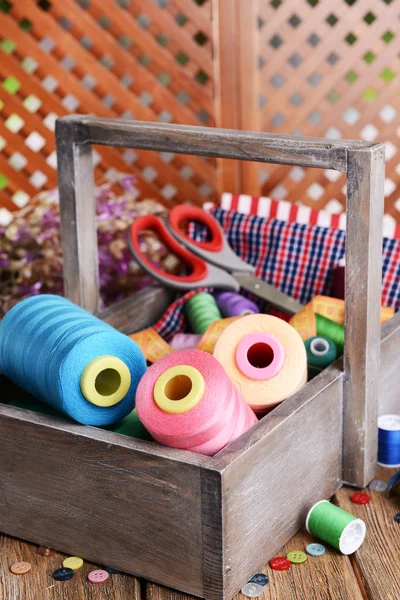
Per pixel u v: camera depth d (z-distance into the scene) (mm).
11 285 1986
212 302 1668
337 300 1501
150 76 2109
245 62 2051
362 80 2066
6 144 2209
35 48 2121
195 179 2260
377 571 1136
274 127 2137
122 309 1574
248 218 1804
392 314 1515
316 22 2045
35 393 1224
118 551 1137
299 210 1811
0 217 2227
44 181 2238
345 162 1177
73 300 1512
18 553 1202
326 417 1243
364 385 1261
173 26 2061
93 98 2154
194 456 1046
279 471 1137
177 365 1128
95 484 1122
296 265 1766
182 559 1081
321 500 1271
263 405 1233
